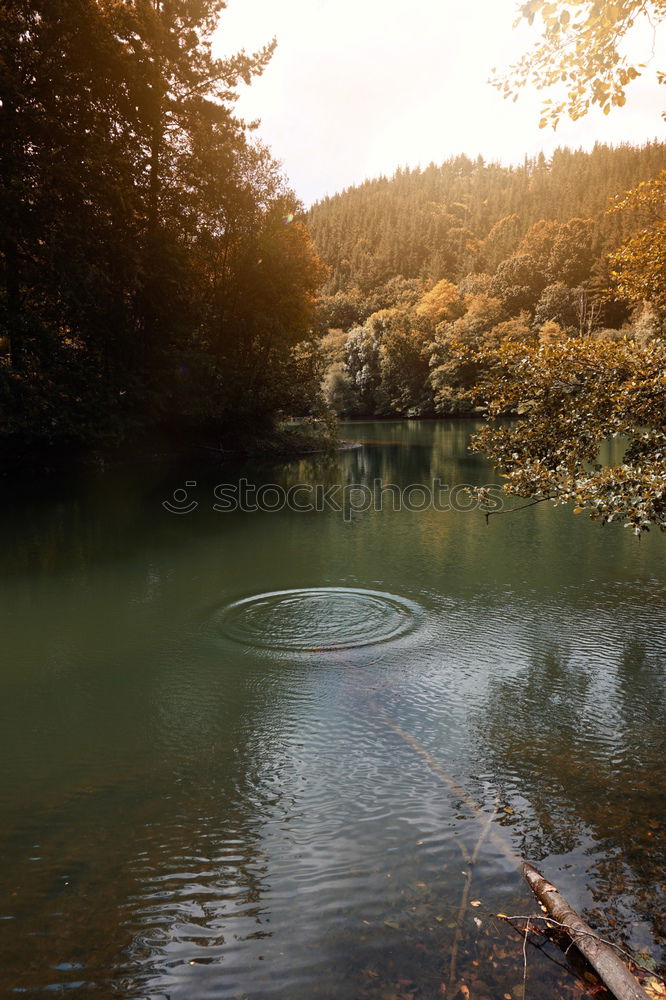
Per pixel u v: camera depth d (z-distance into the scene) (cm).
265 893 330
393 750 493
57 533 1400
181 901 325
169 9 2467
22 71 1880
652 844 360
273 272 2875
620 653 689
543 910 308
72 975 279
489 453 755
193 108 2517
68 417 2070
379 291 14450
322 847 369
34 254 1986
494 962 277
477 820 392
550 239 10319
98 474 2416
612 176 14625
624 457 661
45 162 1872
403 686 617
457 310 9281
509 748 491
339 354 8862
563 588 938
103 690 625
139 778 462
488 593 918
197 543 1288
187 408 2623
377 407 8281
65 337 2208
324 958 283
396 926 301
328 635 766
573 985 263
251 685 627
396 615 830
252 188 2844
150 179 2375
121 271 2161
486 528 1400
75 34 1920
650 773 446
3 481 2195
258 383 3047
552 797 417
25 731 543
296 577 1019
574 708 560
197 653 716
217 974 277
